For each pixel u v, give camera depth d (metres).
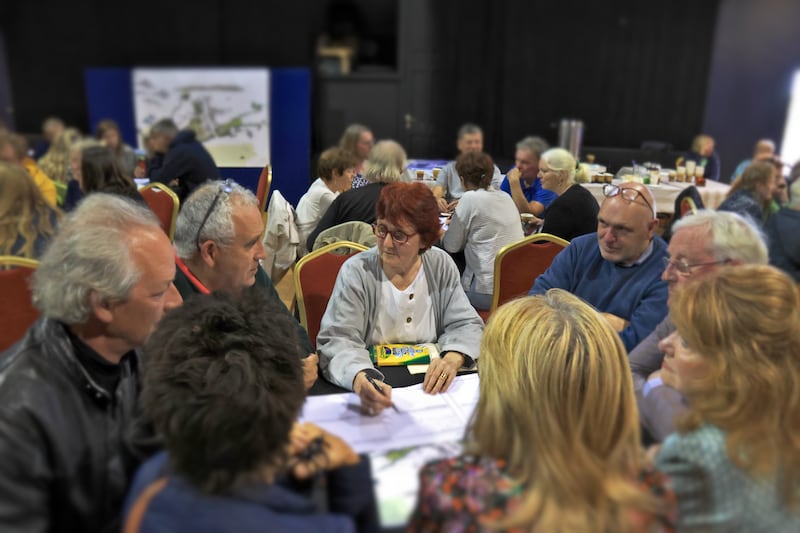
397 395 1.11
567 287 1.52
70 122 3.92
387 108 3.27
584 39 3.38
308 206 1.67
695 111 3.42
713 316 0.72
